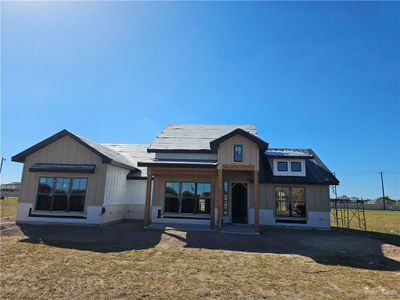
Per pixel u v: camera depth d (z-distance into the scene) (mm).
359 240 12742
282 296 5660
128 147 22969
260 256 9219
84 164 15219
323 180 16500
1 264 7258
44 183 15258
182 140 17703
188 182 16594
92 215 14688
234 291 5859
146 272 6992
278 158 17094
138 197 18281
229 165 14562
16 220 14867
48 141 15359
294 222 16250
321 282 6613
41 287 5715
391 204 55719
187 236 12367
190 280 6477
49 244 9992
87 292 5527
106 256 8523
